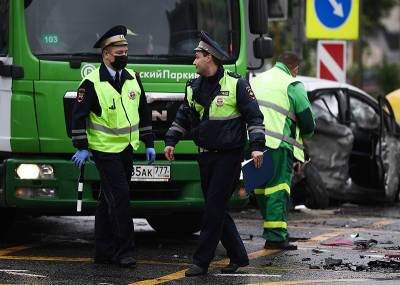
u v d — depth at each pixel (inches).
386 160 1467.8
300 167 1030.4
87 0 1006.4
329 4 1599.4
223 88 844.6
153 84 1010.1
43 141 981.8
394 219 1299.2
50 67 984.3
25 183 981.2
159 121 1008.2
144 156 1008.9
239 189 1036.5
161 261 940.0
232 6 1058.7
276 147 986.1
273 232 1000.9
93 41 999.6
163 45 1022.4
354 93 1475.1
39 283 816.3
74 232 1151.0
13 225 1210.6
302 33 1679.4
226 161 848.9
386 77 3218.5
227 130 844.6
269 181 997.8
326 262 919.7
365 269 880.9
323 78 1615.4
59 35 993.5
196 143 856.3
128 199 901.2
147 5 1026.7
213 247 855.1
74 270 880.9
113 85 898.1
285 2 1528.1
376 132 1473.9
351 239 1082.7
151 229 1201.4
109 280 832.9
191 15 1037.8
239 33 1057.5
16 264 911.0
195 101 852.0
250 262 924.6
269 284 808.9
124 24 1015.6
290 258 947.3
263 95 1000.9
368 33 2824.8
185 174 1003.3
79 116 890.1
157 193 1011.9
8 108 986.1
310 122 1003.3
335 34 1599.4
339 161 1416.1
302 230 1166.3
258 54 1079.0
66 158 995.9
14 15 983.0
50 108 983.0
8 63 984.9
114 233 900.6
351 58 2723.9
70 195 981.8
